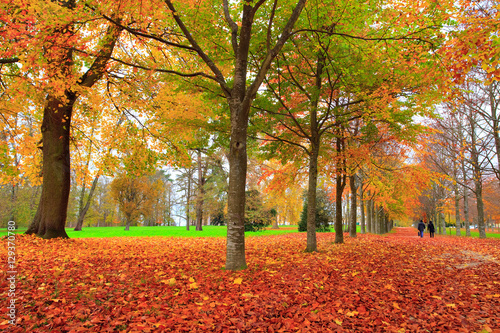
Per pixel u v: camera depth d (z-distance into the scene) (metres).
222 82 6.49
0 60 7.46
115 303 3.71
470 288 5.03
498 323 3.42
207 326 3.06
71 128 12.72
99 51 8.79
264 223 24.03
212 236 16.53
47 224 10.09
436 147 21.45
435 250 10.68
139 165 11.91
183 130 8.81
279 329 3.14
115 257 7.04
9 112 8.34
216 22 7.51
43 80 7.21
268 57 6.17
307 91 9.55
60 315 3.22
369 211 25.02
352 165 11.58
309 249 9.48
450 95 5.89
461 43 4.66
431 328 3.33
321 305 3.90
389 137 11.49
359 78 7.81
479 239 17.67
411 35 6.32
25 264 5.60
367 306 3.96
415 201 24.05
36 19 5.83
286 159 10.97
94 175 13.51
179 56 9.20
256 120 9.20
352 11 6.29
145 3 5.91
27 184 27.66
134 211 29.39
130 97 10.88
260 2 5.89
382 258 8.27
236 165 6.17
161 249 9.21
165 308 3.54
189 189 28.70
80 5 6.06
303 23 7.51
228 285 4.69
